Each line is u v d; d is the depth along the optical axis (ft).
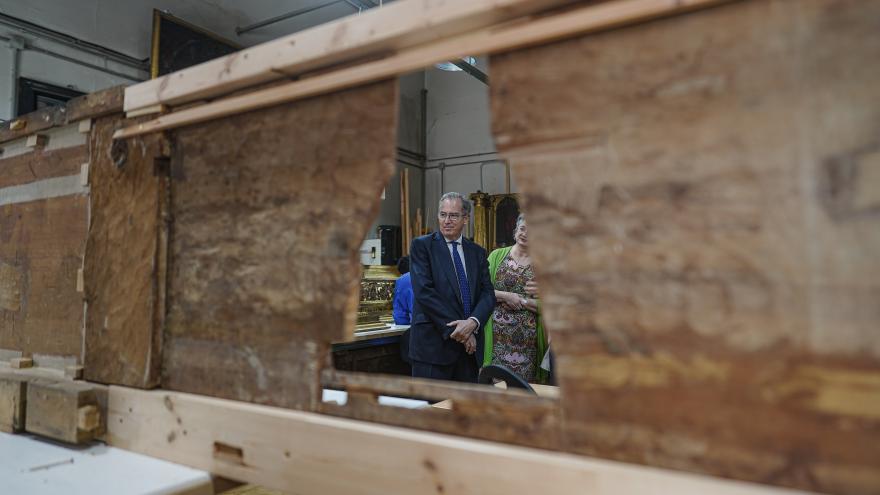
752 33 2.33
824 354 2.16
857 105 2.13
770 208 2.27
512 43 2.85
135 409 4.33
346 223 3.48
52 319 5.24
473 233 24.71
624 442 2.56
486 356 8.23
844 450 2.12
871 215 2.09
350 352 12.76
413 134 28.99
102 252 4.77
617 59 2.63
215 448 3.85
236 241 4.01
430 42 3.25
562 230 2.74
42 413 4.60
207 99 4.31
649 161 2.54
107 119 4.89
